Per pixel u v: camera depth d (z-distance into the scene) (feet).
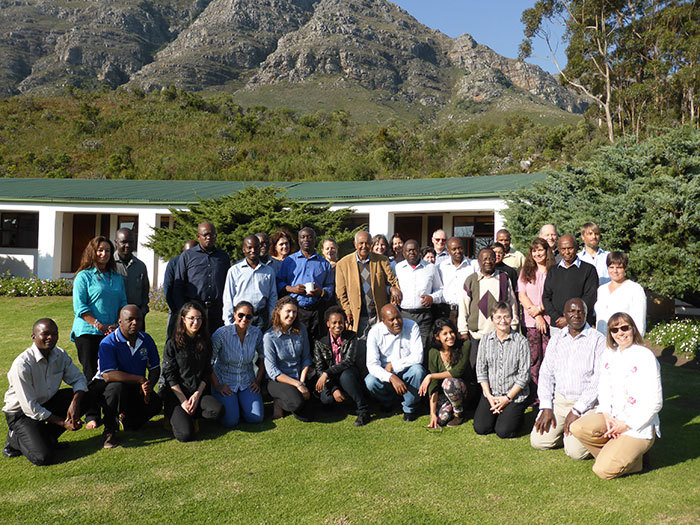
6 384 20.48
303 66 463.01
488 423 15.80
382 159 142.41
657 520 10.93
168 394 16.03
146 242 50.62
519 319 20.33
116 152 142.41
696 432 15.69
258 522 10.95
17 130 154.30
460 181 53.47
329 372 17.20
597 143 114.83
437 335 16.90
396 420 17.26
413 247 19.76
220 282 18.49
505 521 10.95
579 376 14.42
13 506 11.57
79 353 16.71
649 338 27.45
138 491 12.26
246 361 16.97
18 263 54.08
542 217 32.53
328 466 13.61
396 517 11.11
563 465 13.67
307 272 19.22
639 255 26.50
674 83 106.73
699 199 26.21
